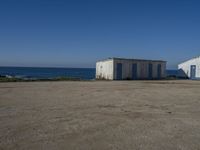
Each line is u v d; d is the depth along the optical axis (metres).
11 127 6.64
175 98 12.70
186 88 18.50
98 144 5.38
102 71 33.47
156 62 33.50
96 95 13.58
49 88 17.48
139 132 6.32
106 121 7.42
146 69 32.88
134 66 32.06
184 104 10.76
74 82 24.52
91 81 26.75
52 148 5.11
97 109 9.30
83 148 5.13
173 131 6.45
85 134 6.09
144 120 7.62
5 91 15.30
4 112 8.59
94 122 7.28
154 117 8.06
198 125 7.09
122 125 6.99
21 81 25.23
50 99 11.87
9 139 5.64
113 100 11.73
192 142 5.59
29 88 17.38
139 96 13.37
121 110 9.16
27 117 7.82
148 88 18.20
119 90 16.42
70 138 5.77
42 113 8.46
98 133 6.19
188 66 35.19
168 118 7.94
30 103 10.61
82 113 8.52
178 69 37.25
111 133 6.21
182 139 5.79
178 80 30.33
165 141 5.64
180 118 7.96
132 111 9.00
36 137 5.81
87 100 11.64
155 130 6.53
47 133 6.13
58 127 6.69
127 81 27.09
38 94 13.82
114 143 5.46
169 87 19.27
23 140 5.59
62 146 5.23
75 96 13.07
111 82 24.98
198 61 33.50
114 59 30.62
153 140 5.70
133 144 5.41
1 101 11.10
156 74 33.59
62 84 21.50
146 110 9.23
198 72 33.44
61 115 8.16
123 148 5.16
